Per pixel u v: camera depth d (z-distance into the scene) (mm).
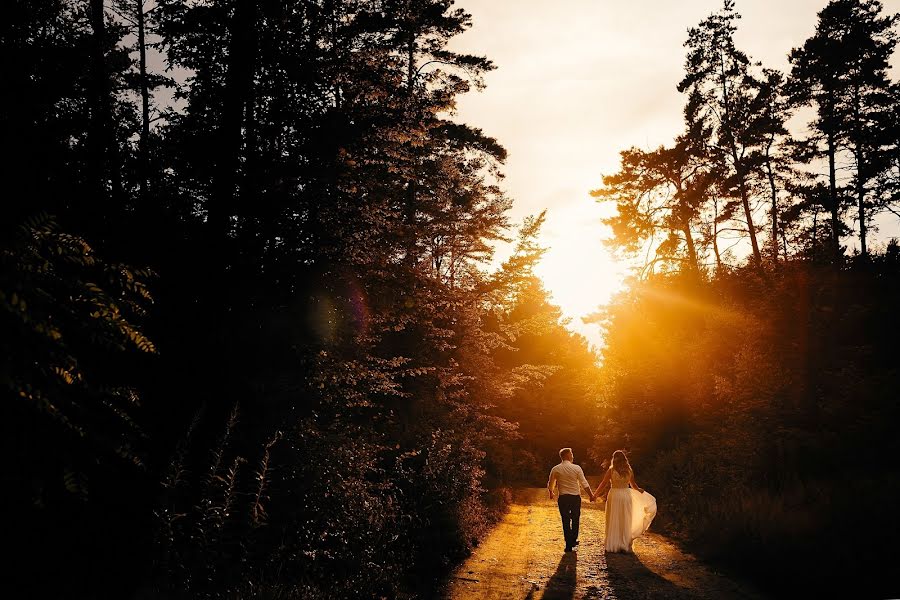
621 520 12039
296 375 9906
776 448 13914
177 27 11398
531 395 44250
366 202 11258
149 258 8672
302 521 8250
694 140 37219
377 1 12320
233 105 10641
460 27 22281
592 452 35438
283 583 6871
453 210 18797
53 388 3887
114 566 5883
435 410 18859
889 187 34531
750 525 10859
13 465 4105
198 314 8953
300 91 11047
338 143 10703
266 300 9945
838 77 35906
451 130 24938
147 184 10133
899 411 13039
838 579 7879
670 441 24094
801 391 15047
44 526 5320
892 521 8695
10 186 6953
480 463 24406
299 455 9062
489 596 8484
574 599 8344
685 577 9641
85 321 4098
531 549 12359
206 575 6305
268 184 10148
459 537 11875
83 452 4477
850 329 15883
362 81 11898
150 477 6707
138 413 7461
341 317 10977
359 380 11211
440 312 13523
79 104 9109
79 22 10031
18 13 8219
